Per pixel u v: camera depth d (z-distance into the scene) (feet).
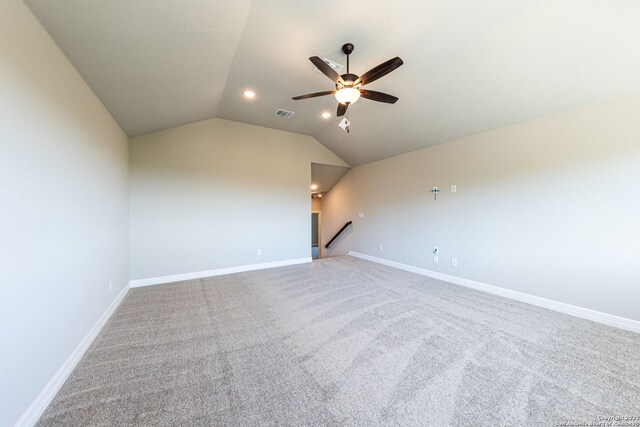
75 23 5.29
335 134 16.58
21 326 4.34
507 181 10.84
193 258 13.93
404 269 15.81
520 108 9.61
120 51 6.54
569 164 9.07
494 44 7.47
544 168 9.71
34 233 4.76
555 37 6.78
